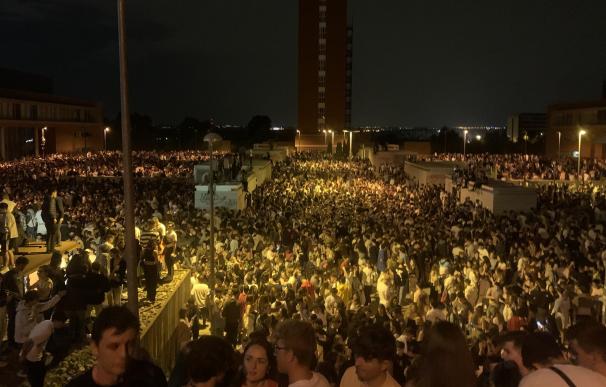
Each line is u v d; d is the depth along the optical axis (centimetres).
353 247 2192
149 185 4250
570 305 1441
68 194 3300
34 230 2131
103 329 363
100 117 10212
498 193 3688
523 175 5506
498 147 12319
